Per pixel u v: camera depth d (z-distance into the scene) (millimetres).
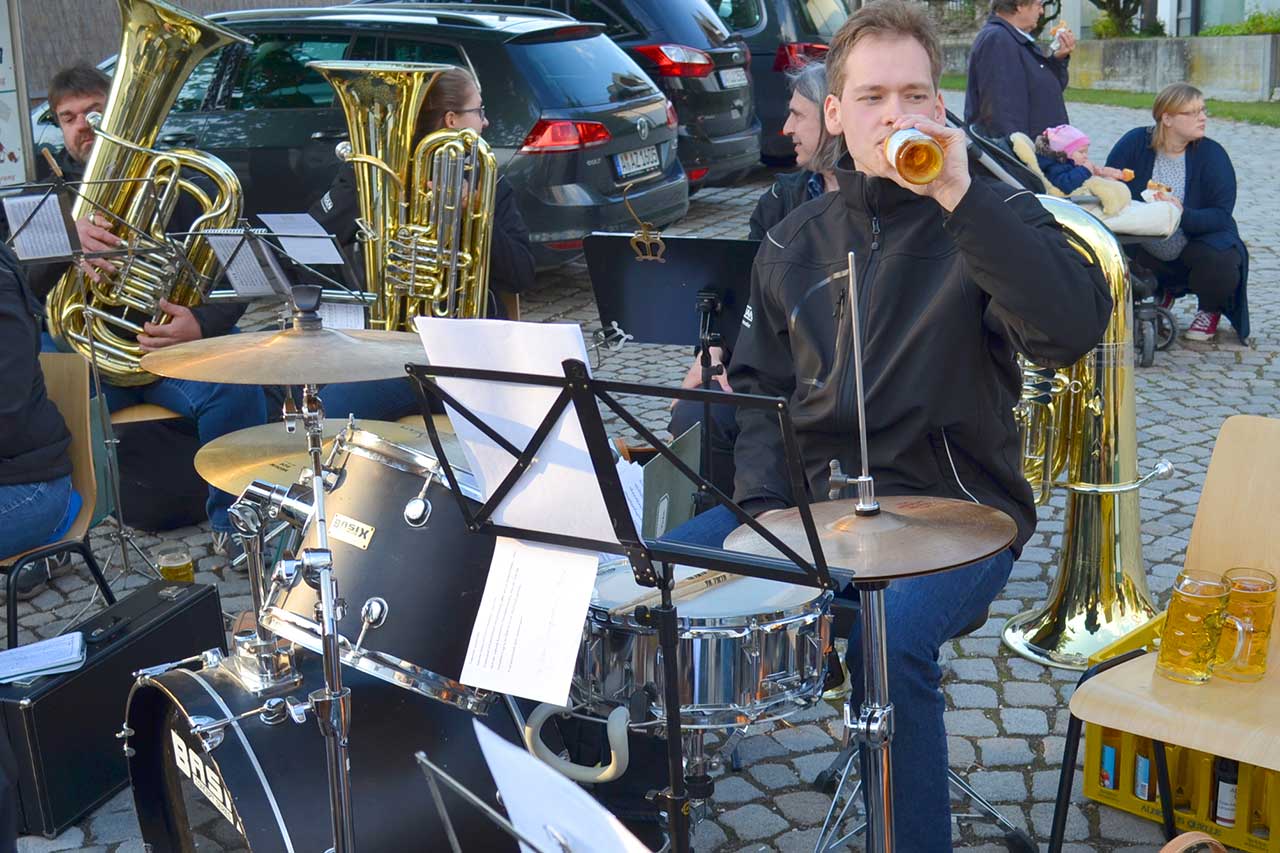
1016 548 3090
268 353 3438
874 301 3041
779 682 2627
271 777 2711
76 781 3590
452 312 5215
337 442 3020
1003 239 2543
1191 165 7566
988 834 3381
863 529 2414
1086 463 4168
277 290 4379
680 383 7324
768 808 3572
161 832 3180
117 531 5203
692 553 2162
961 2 30266
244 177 8656
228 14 8711
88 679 3621
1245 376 7125
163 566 4852
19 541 4176
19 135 7215
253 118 8617
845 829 3438
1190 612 2953
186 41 5020
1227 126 17859
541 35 8320
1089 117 20188
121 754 3732
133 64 5004
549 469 2205
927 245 3023
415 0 10422
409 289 5184
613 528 2180
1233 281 7492
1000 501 3057
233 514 3023
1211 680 3000
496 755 1733
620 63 8742
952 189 2549
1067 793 2984
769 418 3318
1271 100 21688
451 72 5266
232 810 2734
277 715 2805
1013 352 3057
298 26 8594
